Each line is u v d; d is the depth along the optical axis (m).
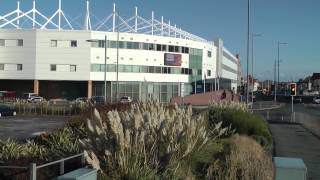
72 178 6.63
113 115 11.97
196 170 12.31
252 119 25.12
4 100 72.75
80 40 93.38
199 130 13.78
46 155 11.27
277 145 24.92
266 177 10.59
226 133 19.94
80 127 16.66
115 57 96.81
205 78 112.00
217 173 11.29
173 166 11.17
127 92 98.56
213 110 26.47
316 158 19.81
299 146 24.56
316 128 32.69
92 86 97.00
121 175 10.17
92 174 7.17
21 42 92.50
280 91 163.62
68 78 93.19
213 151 14.22
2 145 12.20
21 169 9.25
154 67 102.50
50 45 92.81
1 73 92.31
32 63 92.31
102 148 10.73
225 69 150.75
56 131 16.64
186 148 12.12
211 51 122.06
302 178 5.86
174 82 106.31
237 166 11.49
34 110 56.09
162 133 11.65
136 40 99.50
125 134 10.77
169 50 105.56
